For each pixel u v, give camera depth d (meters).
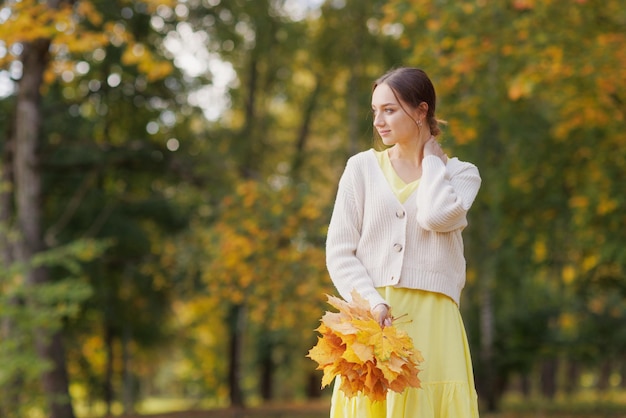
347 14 17.53
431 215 2.89
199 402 29.92
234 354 20.38
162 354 25.53
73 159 15.96
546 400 23.81
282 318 12.17
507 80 10.37
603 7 10.40
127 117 16.16
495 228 15.16
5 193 14.13
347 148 19.44
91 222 17.08
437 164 2.96
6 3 11.70
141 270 17.69
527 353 19.84
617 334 19.92
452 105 10.38
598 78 9.90
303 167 19.52
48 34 10.59
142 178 17.47
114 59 14.17
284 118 22.59
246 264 12.08
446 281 2.99
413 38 11.03
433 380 2.94
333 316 2.81
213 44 15.84
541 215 14.51
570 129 12.08
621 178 12.24
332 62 18.44
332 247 3.08
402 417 2.89
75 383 20.92
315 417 16.47
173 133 16.33
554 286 18.97
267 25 17.44
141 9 14.48
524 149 13.35
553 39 9.82
